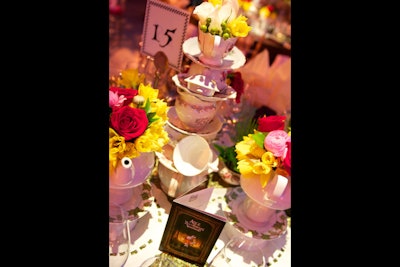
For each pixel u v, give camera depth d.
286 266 0.99
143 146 0.79
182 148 0.96
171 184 0.97
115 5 2.71
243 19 0.93
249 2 2.56
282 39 2.28
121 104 0.84
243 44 1.98
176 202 0.74
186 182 0.97
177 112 1.04
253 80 1.58
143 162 0.85
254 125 1.21
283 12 2.66
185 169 0.94
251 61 1.69
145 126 0.80
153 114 0.84
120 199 0.90
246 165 0.91
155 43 1.09
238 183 1.15
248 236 0.95
